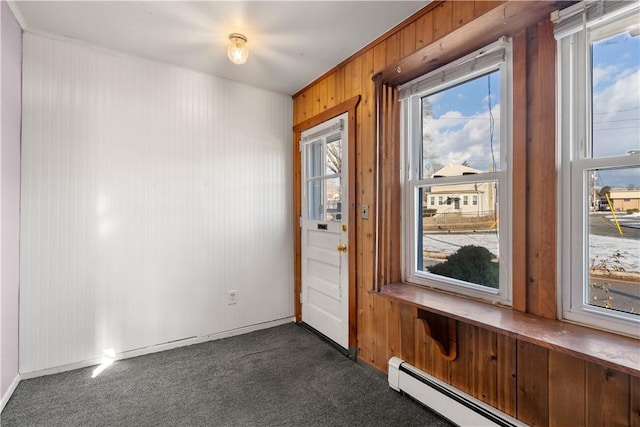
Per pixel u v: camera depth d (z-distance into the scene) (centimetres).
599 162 125
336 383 206
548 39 136
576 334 120
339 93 255
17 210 195
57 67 212
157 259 251
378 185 206
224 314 282
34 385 198
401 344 204
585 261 130
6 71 177
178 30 204
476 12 155
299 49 229
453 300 168
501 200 158
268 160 308
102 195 228
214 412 176
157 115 250
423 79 195
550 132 136
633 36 118
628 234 119
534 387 141
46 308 209
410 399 189
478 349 162
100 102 227
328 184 276
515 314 143
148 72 246
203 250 271
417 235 206
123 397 188
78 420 168
